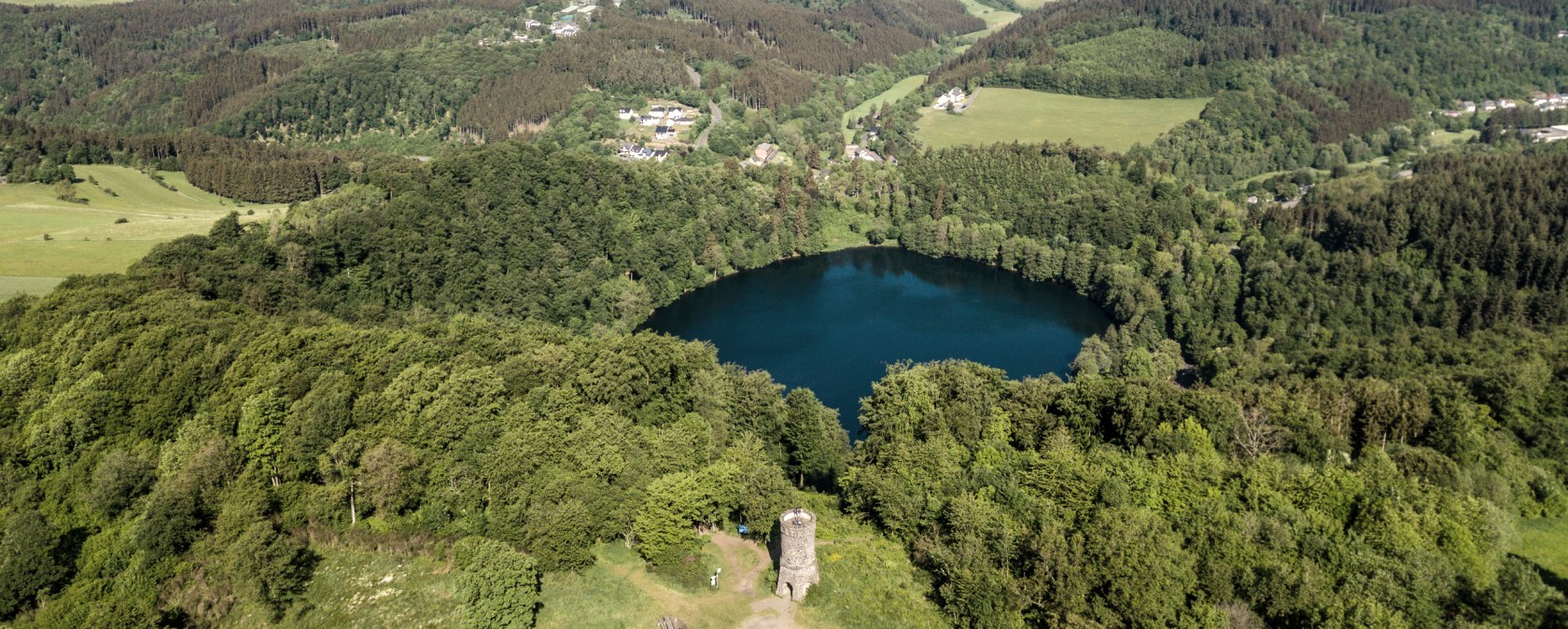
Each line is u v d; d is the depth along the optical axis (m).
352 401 115.25
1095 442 120.00
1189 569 83.44
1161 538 85.50
